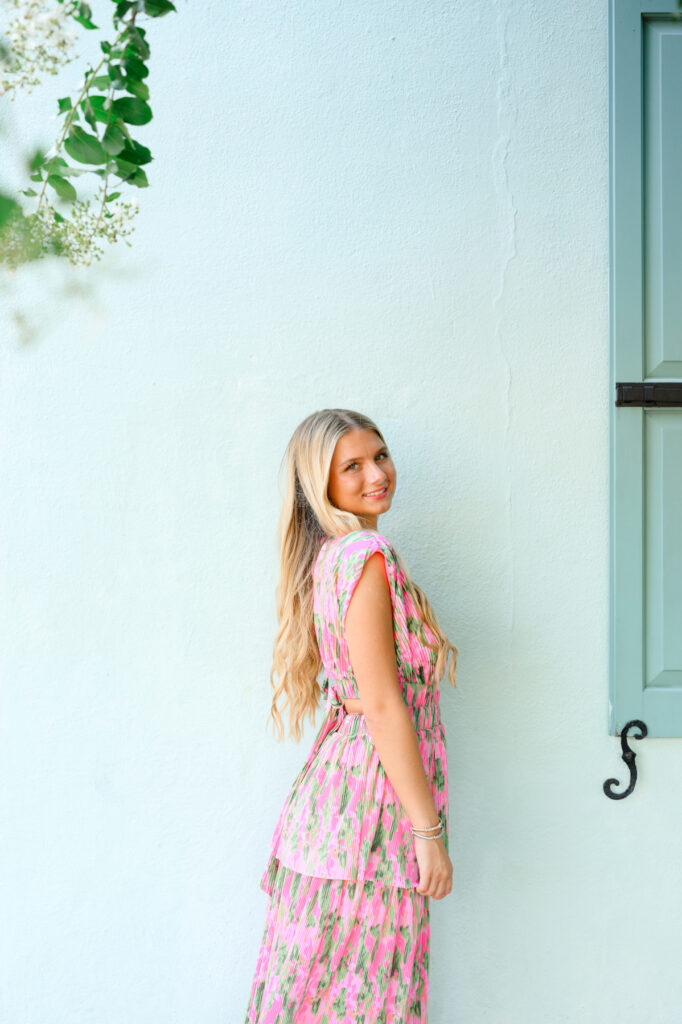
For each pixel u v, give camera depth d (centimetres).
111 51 143
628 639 223
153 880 230
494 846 229
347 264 227
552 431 229
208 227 226
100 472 228
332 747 187
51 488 228
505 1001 229
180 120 225
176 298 226
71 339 227
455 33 226
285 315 227
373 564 179
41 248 118
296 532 205
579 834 229
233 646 229
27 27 128
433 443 228
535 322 228
